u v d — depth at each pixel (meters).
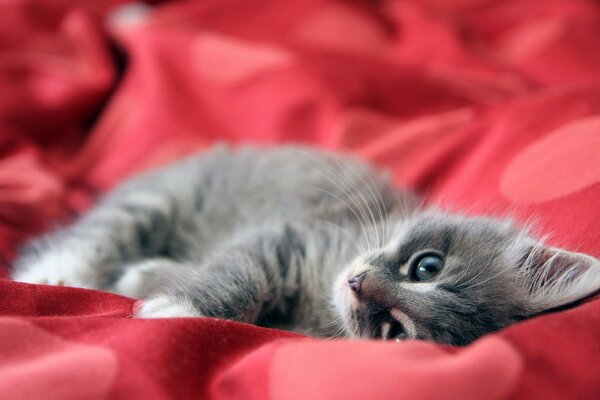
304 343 0.29
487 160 0.45
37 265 0.41
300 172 0.47
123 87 0.57
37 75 0.56
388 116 0.54
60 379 0.27
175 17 0.61
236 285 0.37
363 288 0.36
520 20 0.63
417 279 0.37
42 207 0.47
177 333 0.29
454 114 0.51
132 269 0.42
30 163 0.51
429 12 0.63
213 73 0.55
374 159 0.49
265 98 0.54
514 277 0.36
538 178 0.41
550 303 0.34
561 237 0.37
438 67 0.58
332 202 0.46
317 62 0.55
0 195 0.47
